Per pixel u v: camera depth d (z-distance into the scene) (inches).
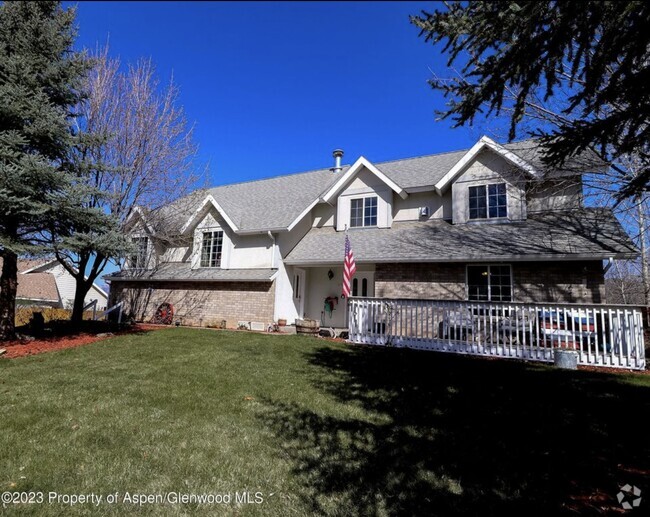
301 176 789.9
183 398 221.8
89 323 564.4
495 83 162.4
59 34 418.9
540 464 148.8
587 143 150.6
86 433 169.8
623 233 425.4
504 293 462.9
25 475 133.4
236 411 202.8
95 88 492.1
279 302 596.4
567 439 171.6
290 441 166.7
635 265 822.5
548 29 140.7
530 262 452.4
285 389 245.6
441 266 499.5
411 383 264.1
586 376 287.3
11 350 355.6
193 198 620.4
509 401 224.8
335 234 639.8
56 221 406.9
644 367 325.7
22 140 361.1
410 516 115.3
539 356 361.1
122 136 508.4
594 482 136.4
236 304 617.0
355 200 637.3
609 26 130.3
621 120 140.4
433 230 550.6
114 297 745.6
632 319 336.2
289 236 633.0
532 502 123.4
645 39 125.3
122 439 164.7
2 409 196.2
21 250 365.4
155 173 533.6
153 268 700.7
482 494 127.7
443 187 562.6
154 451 154.4
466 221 536.7
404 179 627.2
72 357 331.0
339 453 155.6
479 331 391.2
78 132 434.3
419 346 414.6
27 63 389.7
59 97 430.3
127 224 532.1
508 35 151.2
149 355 340.8
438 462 149.0
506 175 513.0
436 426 185.9
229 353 358.6
